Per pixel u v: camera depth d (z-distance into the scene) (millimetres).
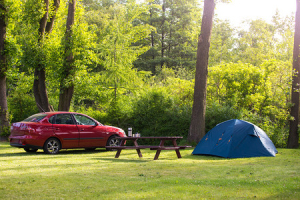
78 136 12258
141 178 6023
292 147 16016
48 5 18031
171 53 44938
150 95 18469
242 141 10953
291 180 5773
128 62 22203
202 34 15789
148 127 18297
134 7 34031
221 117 16609
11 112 23984
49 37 18500
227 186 5215
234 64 20672
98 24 36312
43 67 17609
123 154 12039
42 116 11781
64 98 18094
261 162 9062
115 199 4336
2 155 10914
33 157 10102
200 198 4355
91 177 6121
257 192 4742
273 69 19312
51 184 5418
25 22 17422
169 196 4469
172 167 7770
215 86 20688
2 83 18281
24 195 4594
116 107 19234
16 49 18219
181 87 21219
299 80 15938
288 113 17016
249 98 18641
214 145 11281
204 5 15883
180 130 17438
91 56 18484
